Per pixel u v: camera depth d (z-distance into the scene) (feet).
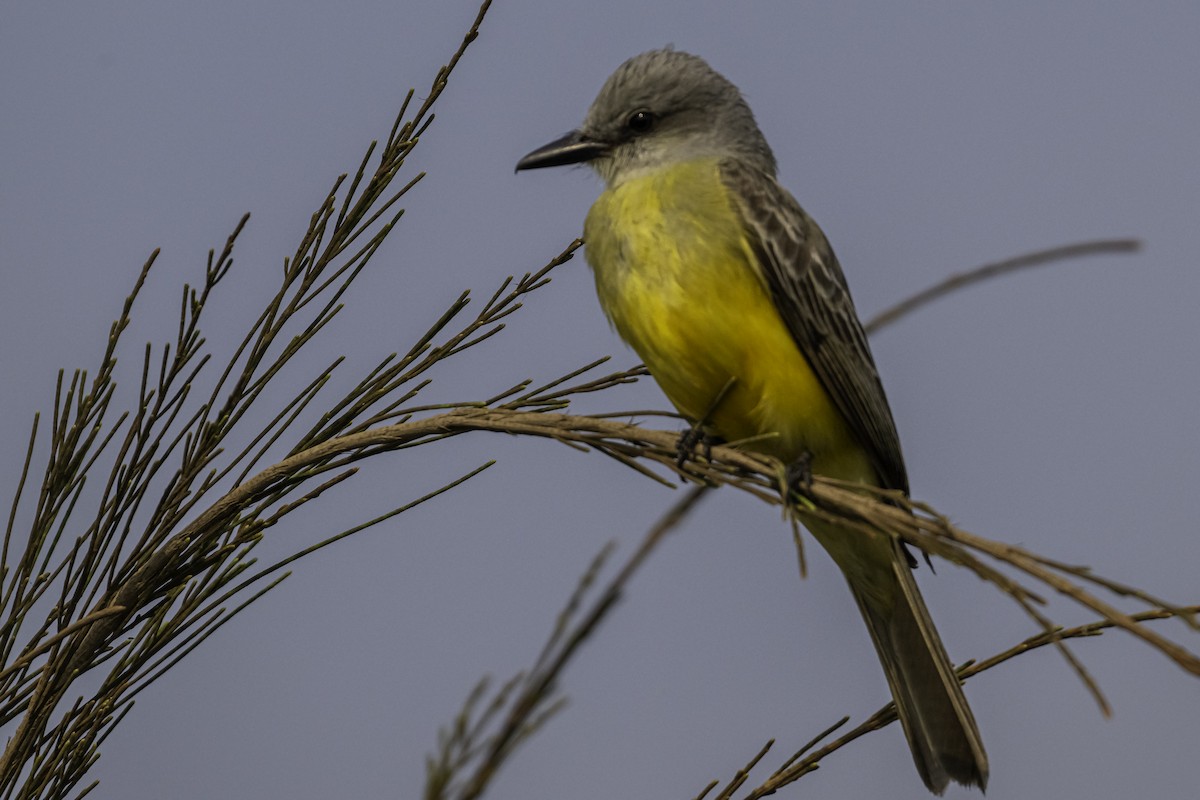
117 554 21.33
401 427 22.58
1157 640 13.83
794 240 28.91
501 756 13.34
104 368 20.84
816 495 18.54
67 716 20.81
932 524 16.66
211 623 21.57
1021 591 14.64
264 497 23.45
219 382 21.88
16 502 20.47
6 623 20.44
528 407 23.45
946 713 28.04
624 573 13.69
